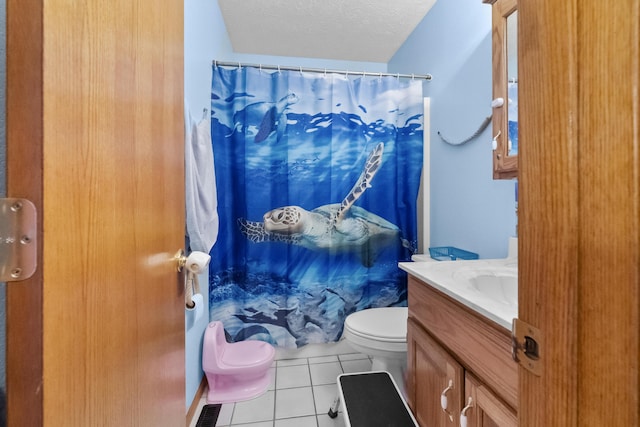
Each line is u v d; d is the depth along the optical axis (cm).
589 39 27
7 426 32
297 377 166
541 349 33
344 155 186
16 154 32
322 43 219
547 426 32
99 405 42
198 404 144
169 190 72
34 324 32
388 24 196
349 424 101
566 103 29
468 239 149
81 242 39
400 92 192
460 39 152
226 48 200
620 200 25
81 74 39
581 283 28
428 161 187
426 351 104
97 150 42
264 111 179
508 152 109
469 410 80
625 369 25
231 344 170
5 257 31
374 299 192
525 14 34
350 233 188
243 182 179
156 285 63
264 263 181
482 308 71
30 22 32
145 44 57
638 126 24
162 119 67
